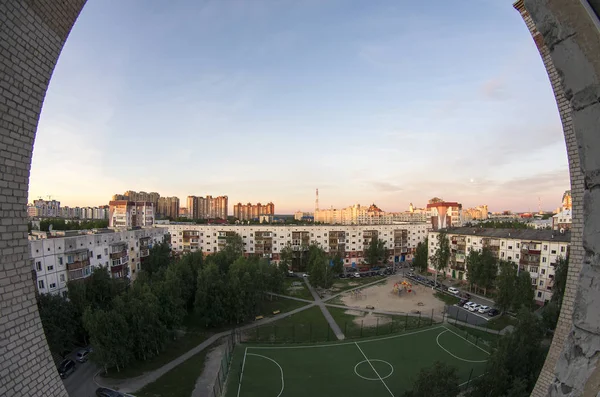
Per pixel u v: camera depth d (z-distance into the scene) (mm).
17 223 7398
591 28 3236
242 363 34531
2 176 7027
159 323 35000
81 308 35844
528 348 24078
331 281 63500
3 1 6754
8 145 7137
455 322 45969
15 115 7246
